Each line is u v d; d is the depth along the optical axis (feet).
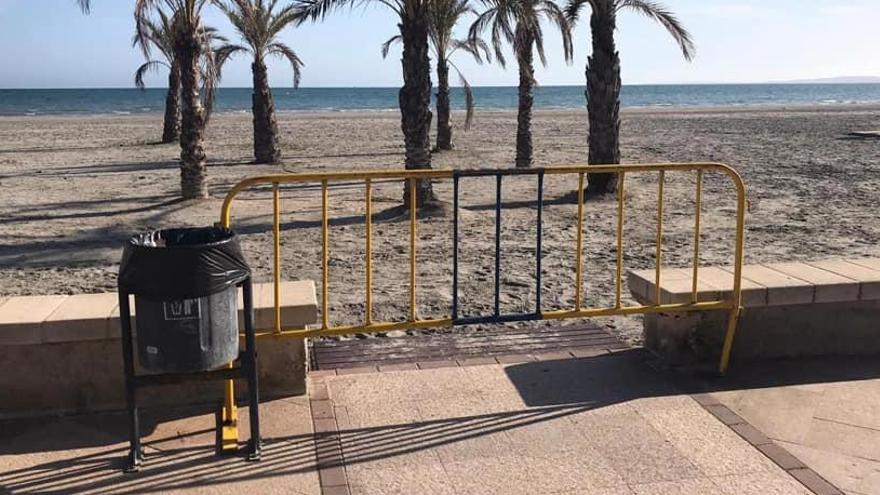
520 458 13.89
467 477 13.25
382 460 13.84
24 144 112.57
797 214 46.91
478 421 15.37
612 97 53.06
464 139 114.42
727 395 16.52
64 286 30.99
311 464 13.73
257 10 79.61
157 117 214.28
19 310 15.75
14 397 15.56
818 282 18.07
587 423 15.25
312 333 15.92
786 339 18.47
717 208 49.47
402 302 27.32
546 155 86.99
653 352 18.97
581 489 12.84
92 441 14.64
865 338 18.72
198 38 53.36
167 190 60.59
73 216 48.60
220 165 82.17
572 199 53.42
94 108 303.68
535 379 17.46
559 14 59.11
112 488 13.03
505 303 27.14
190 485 13.09
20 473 13.48
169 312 13.04
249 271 13.88
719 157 82.94
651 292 18.30
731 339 17.57
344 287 29.81
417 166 47.01
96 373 15.67
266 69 83.05
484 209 49.62
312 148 102.22
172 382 13.76
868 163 75.51
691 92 546.67
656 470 13.43
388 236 40.70
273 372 16.37
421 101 46.42
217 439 14.66
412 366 18.34
